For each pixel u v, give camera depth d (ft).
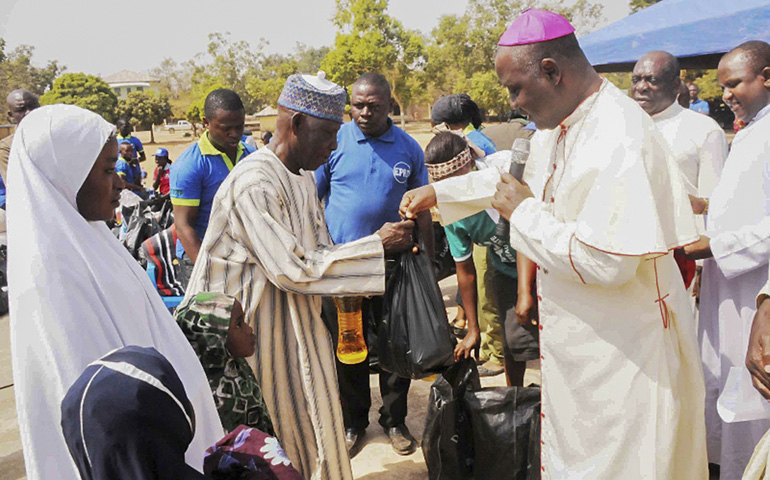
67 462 5.48
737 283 9.67
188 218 12.47
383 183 12.23
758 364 6.52
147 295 6.52
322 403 8.89
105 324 5.79
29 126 5.88
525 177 8.39
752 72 9.53
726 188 9.46
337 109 8.57
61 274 5.58
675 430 7.28
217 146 12.71
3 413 14.20
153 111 181.16
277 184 8.46
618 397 7.25
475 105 16.99
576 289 7.29
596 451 7.52
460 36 188.96
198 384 6.53
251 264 8.52
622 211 6.40
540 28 6.88
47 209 5.74
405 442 12.11
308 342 8.85
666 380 7.17
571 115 7.16
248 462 4.80
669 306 7.25
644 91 11.76
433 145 10.44
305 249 8.82
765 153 8.97
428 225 12.21
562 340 7.54
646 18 19.66
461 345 10.79
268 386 8.75
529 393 9.22
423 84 181.88
